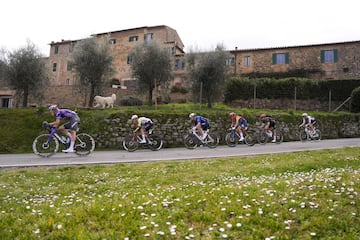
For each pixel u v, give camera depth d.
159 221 3.65
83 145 11.71
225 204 4.28
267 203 4.25
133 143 13.71
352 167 7.95
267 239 3.07
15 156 11.59
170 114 17.23
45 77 22.73
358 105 24.34
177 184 6.25
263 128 16.61
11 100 33.25
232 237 3.19
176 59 35.84
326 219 3.61
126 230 3.36
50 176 7.29
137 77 22.80
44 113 16.98
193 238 3.17
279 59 34.22
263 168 7.89
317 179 5.74
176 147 16.12
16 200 5.07
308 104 27.16
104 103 21.20
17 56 21.41
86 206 4.32
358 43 31.56
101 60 21.62
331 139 20.17
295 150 12.84
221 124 18.19
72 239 3.17
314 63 32.84
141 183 6.47
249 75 34.47
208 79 22.42
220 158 10.40
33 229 3.44
